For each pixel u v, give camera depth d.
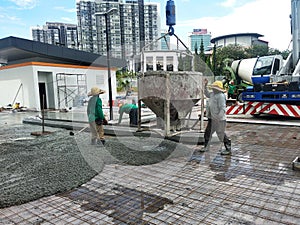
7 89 16.80
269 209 2.58
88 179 3.47
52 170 3.86
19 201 2.87
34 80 15.20
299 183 3.21
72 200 2.91
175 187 3.18
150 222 2.42
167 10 4.55
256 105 8.64
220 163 4.09
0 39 14.73
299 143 5.26
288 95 7.82
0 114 13.80
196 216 2.50
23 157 4.66
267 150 4.79
